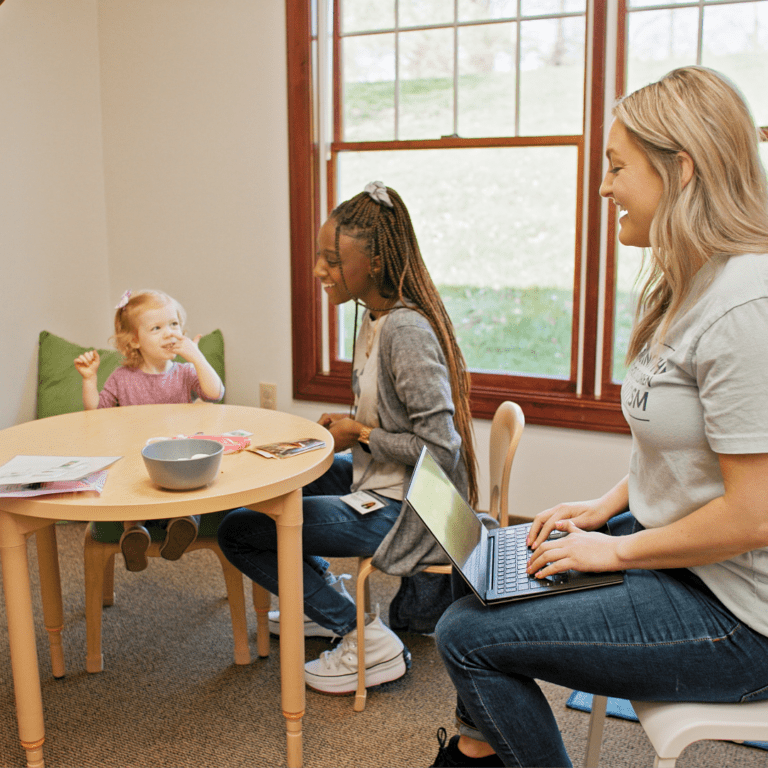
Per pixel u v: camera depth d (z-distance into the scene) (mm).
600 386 2654
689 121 1033
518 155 2666
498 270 2775
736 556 1035
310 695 1814
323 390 3039
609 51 2463
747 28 2330
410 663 1921
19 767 1542
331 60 2881
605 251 2574
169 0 2998
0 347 2793
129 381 2189
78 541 2736
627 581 1117
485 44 2652
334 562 2596
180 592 2348
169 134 3105
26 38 2814
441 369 1623
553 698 1811
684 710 1027
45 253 2975
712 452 1045
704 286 1055
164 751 1599
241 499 1326
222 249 3113
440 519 1235
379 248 1672
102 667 1918
